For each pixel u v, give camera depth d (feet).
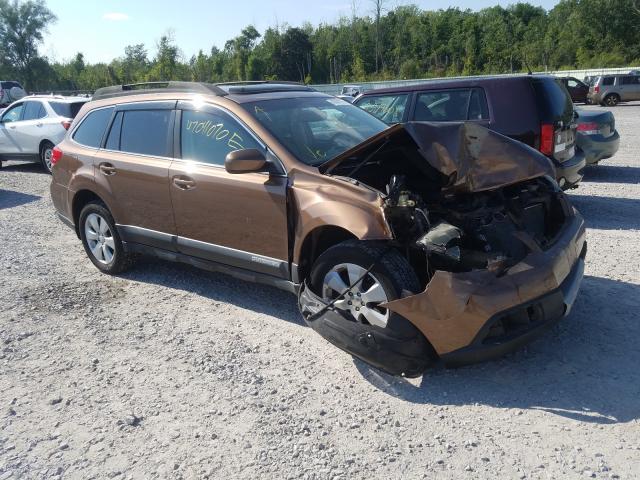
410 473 9.57
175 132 16.92
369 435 10.63
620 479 9.17
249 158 13.85
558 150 23.50
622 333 13.92
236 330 15.29
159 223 17.39
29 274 20.42
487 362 12.97
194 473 9.82
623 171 36.58
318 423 11.05
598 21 196.34
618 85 98.48
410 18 219.20
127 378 13.04
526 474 9.40
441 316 11.26
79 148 19.83
